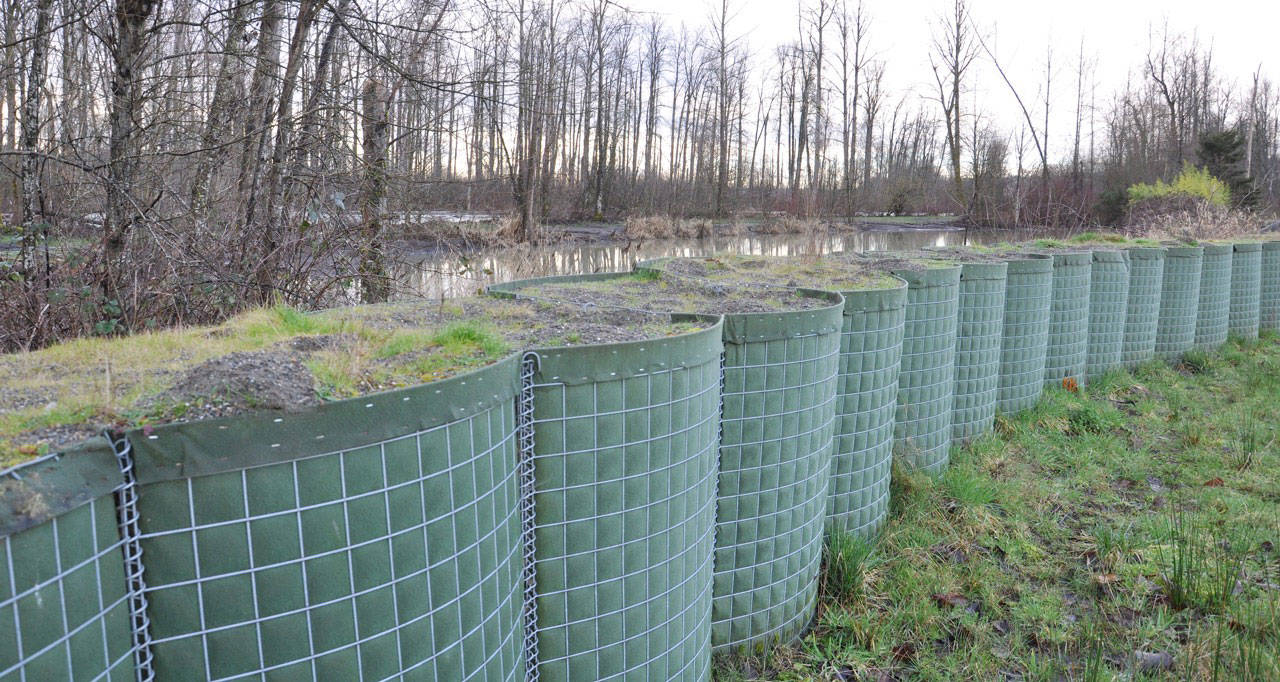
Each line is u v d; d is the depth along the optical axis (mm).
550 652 2652
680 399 2799
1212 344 10188
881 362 4453
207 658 1713
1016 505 5203
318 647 1836
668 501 2830
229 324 2787
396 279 5961
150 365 2146
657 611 2869
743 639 3564
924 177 44156
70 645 1480
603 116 32969
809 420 3627
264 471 1722
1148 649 3631
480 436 2162
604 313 3320
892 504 5082
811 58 39344
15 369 2146
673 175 38906
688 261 5961
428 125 6535
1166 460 6184
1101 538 4656
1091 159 37094
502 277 8570
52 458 1470
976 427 6340
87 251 4477
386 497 1901
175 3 5355
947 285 5410
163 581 1655
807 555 3762
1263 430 6785
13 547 1378
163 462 1622
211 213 5266
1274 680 3186
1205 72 42312
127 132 4609
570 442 2551
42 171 4641
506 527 2340
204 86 5750
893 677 3488
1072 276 7652
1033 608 3963
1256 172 40250
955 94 38656
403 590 1966
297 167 5559
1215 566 4293
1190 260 9445
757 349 3365
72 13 4785
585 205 31047
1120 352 8672
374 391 1992
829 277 5266
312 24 5848
